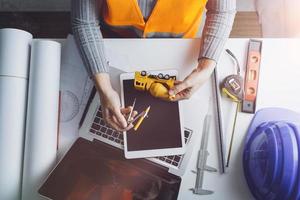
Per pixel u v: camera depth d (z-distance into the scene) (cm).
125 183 77
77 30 82
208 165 80
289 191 69
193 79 78
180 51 86
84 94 85
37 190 78
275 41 86
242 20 142
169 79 81
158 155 79
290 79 84
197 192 79
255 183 77
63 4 143
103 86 79
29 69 82
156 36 95
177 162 79
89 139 81
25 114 81
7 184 77
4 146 78
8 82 78
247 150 80
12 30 79
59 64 83
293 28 118
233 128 82
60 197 76
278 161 71
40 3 144
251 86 83
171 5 83
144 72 82
